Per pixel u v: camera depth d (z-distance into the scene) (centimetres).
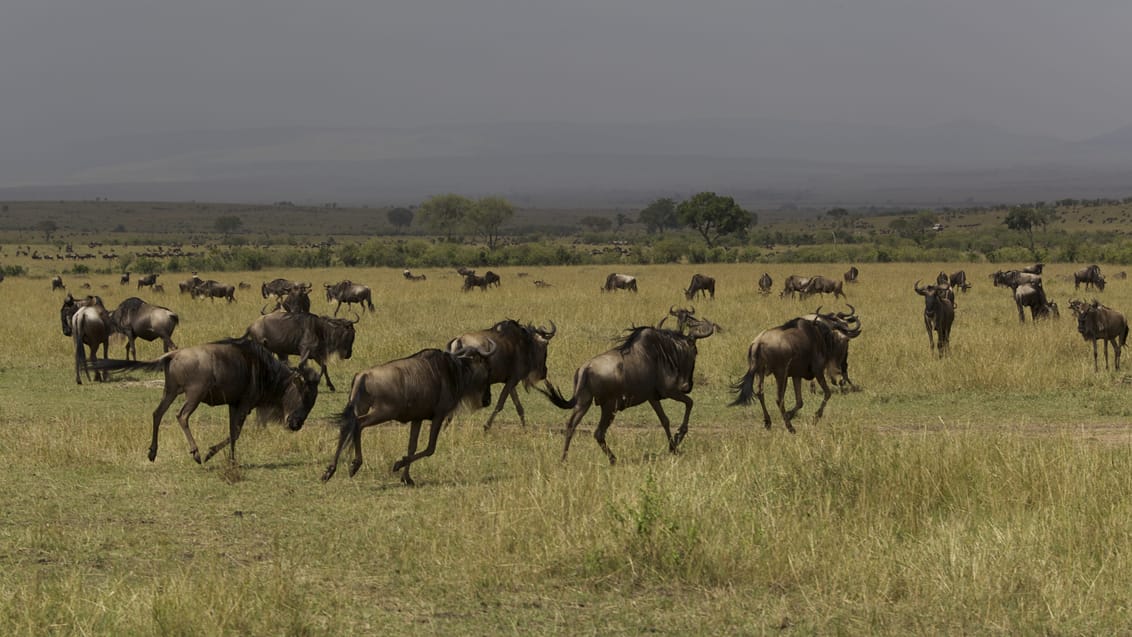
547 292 10762
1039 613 1706
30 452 2992
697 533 2008
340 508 2455
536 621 1734
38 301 9875
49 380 4731
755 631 1675
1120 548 1961
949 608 1731
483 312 7794
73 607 1697
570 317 7200
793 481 2480
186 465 2912
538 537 2086
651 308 8019
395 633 1680
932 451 2603
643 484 2256
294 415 2962
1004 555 1906
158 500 2522
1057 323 6156
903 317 7156
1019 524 2078
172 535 2234
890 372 4575
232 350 2881
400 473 2831
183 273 19075
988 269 16175
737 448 2814
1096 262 18500
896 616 1717
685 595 1850
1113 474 2412
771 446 2808
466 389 2777
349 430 2623
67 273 19962
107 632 1611
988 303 8694
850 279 12075
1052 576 1827
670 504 2119
